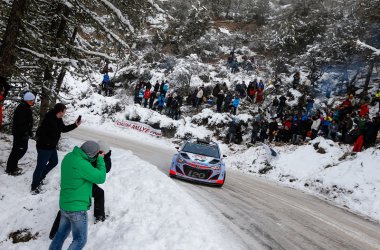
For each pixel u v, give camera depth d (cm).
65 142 1262
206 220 655
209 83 3016
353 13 3148
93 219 656
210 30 4075
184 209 668
